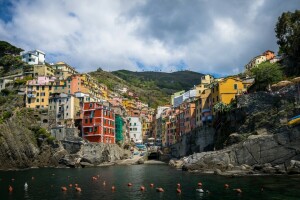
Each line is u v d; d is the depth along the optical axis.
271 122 76.25
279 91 79.62
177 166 99.12
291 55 101.12
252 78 118.44
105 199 43.84
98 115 127.31
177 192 48.22
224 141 90.56
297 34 95.81
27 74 165.00
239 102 87.81
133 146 171.38
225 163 75.94
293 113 73.12
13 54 192.88
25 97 142.62
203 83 163.38
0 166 104.88
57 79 150.00
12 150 107.88
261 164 71.25
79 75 151.38
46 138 116.94
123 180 65.56
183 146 126.12
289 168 65.50
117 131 146.00
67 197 45.78
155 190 51.06
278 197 40.59
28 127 119.50
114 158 129.12
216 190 48.16
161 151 145.75
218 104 96.81
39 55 187.25
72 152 117.56
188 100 152.62
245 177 62.25
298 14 102.88
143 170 91.69
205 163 79.25
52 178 71.12
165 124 171.12
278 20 108.00
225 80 103.56
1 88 155.12
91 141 126.06
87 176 74.81
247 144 74.06
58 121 131.00
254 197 41.31
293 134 69.50
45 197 46.03
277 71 92.31
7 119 114.69
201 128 109.75
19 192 50.78
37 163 112.19
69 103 132.12
